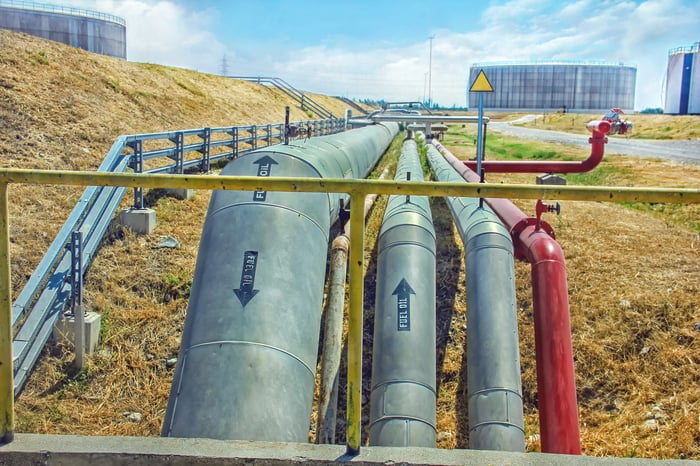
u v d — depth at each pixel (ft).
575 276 26.35
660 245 30.94
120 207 30.30
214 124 67.26
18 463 9.23
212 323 15.42
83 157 36.68
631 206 43.29
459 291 25.77
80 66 56.13
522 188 9.24
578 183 67.46
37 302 20.52
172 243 27.25
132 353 20.83
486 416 16.15
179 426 13.91
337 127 91.25
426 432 16.02
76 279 19.97
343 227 23.13
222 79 104.83
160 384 19.81
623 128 43.04
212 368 14.57
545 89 374.43
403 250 20.21
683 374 19.76
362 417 19.44
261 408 14.12
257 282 16.24
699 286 24.90
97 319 20.90
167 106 61.98
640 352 21.12
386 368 17.24
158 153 32.89
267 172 20.77
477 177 34.42
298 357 15.67
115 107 51.26
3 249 9.43
